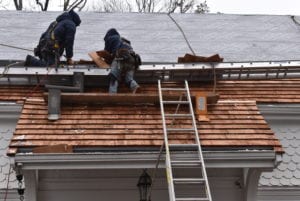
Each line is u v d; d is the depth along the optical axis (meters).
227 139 9.22
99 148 8.92
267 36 14.67
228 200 9.85
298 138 10.73
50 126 9.39
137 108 10.03
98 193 9.77
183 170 9.77
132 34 14.58
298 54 13.21
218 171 9.87
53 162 8.53
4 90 10.60
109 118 9.70
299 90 11.03
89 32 14.62
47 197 9.66
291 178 10.45
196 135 8.91
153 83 10.97
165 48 13.45
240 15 16.77
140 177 9.29
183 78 10.99
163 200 9.77
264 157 8.77
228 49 13.54
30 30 14.70
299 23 15.89
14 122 10.38
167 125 9.54
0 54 12.53
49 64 10.93
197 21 16.05
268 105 10.62
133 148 8.98
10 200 9.94
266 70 11.07
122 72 10.44
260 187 10.34
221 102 10.36
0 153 10.17
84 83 10.66
